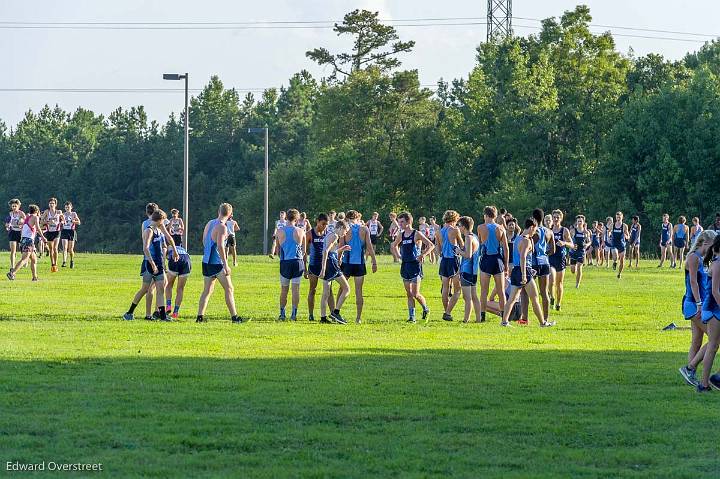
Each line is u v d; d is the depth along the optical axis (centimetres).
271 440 1309
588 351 2220
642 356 2148
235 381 1723
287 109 17925
